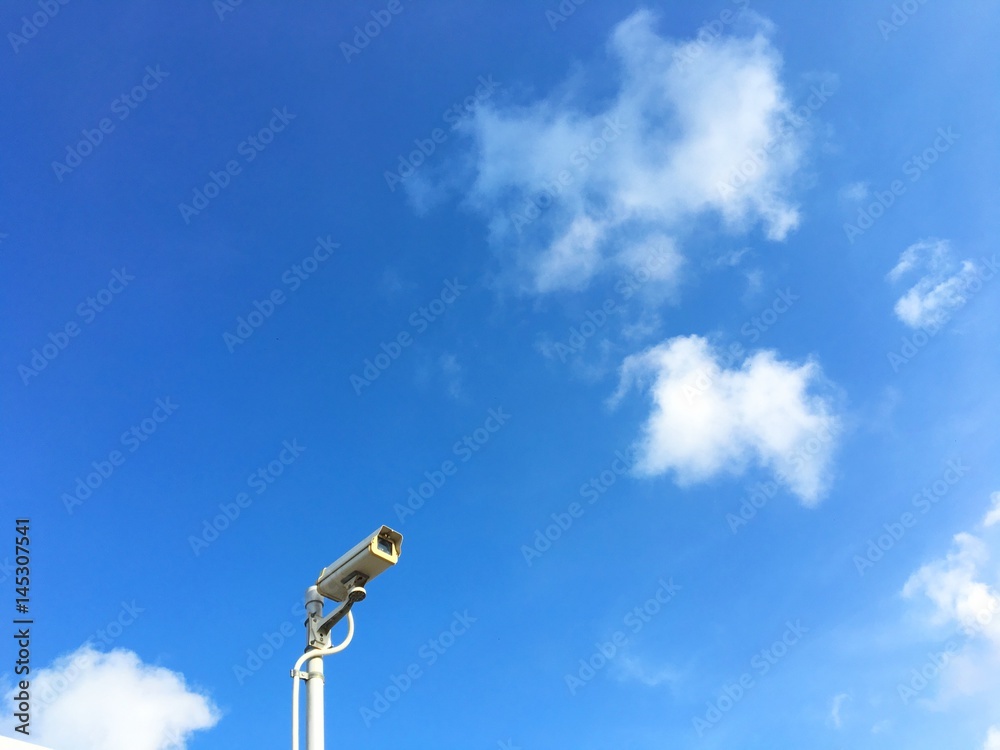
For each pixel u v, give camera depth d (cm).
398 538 768
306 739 674
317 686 702
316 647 728
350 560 753
